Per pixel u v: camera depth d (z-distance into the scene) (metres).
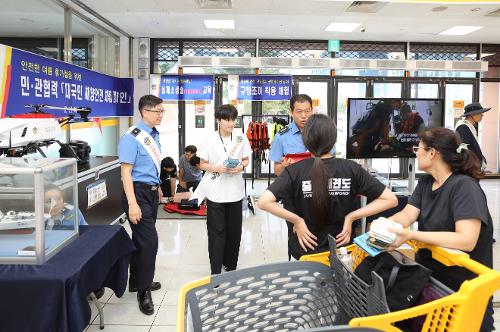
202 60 7.88
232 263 3.68
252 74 8.45
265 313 1.64
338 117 8.84
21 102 4.19
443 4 5.74
